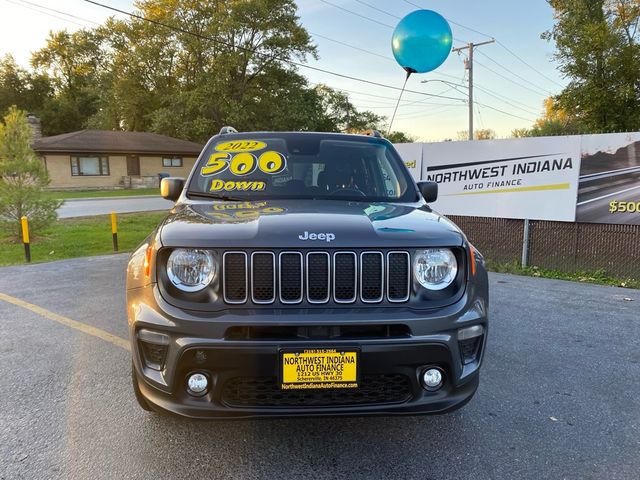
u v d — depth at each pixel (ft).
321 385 7.32
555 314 17.31
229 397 7.56
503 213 26.96
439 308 7.81
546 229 25.70
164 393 7.59
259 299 7.55
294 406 7.49
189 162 129.49
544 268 25.82
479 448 8.80
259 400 7.54
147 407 8.98
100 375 11.89
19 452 8.58
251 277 7.49
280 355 7.20
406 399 7.78
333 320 7.34
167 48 140.36
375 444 8.94
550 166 25.11
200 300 7.51
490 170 27.22
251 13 124.77
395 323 7.48
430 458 8.49
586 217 24.26
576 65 79.30
